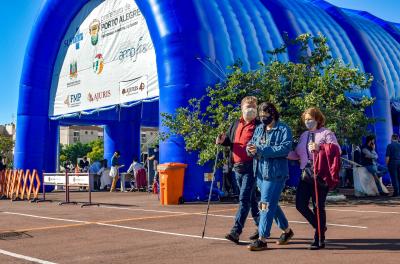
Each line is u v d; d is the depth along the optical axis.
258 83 12.90
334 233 6.93
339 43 17.77
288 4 17.88
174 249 6.00
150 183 19.03
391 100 19.53
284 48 13.91
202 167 13.16
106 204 12.83
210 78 13.52
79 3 19.02
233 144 6.26
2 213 11.05
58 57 20.14
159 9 14.09
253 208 6.39
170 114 13.35
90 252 5.97
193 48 13.48
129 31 16.70
